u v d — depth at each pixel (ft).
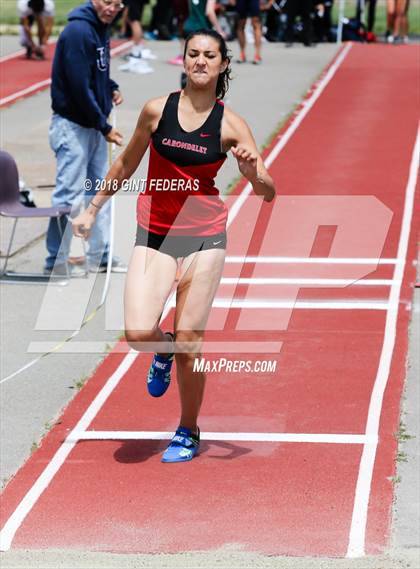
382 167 79.82
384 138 89.61
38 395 42.01
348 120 96.58
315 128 93.30
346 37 146.82
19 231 64.28
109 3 50.34
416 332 48.34
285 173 78.13
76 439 38.04
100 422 39.42
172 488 34.22
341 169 79.20
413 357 45.37
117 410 40.45
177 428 38.37
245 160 32.04
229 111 32.91
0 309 51.24
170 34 147.33
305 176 77.20
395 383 42.34
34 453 37.01
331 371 43.57
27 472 35.65
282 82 114.52
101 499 33.68
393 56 132.26
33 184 73.61
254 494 33.71
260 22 125.59
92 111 51.01
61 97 51.93
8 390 42.47
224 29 139.44
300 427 38.47
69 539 31.40
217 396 41.19
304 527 31.65
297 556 30.04
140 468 35.65
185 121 32.68
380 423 38.70
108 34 52.03
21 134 91.40
